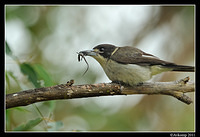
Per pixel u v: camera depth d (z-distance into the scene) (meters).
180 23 15.59
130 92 7.38
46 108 9.73
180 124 12.50
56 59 12.72
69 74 11.36
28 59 7.40
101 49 9.32
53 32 13.42
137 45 14.88
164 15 15.58
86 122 11.69
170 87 7.42
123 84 8.82
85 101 12.03
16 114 9.71
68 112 11.90
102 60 9.19
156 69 8.98
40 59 12.42
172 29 15.52
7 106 6.12
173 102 13.00
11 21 12.27
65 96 6.52
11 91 7.38
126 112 12.72
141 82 8.55
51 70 11.92
